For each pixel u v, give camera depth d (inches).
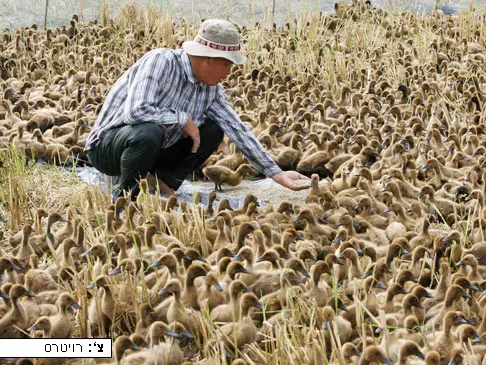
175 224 414.3
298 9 973.8
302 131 563.5
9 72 693.3
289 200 486.9
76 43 797.2
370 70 705.6
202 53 419.2
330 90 686.5
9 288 337.7
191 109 442.6
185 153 463.2
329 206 446.0
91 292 361.4
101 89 641.6
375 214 447.5
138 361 305.0
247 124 579.5
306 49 774.5
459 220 450.3
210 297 343.0
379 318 334.0
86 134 540.1
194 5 965.2
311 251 386.9
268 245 398.0
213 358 311.6
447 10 978.1
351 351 309.3
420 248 378.0
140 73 429.7
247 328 323.0
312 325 320.2
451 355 307.6
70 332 330.6
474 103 625.3
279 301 345.7
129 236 388.2
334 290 330.6
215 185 498.9
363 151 514.6
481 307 349.7
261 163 446.9
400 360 306.2
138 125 426.0
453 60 754.8
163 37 810.8
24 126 553.9
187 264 363.3
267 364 316.5
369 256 391.2
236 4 980.6
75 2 964.6
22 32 802.2
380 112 608.1
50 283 358.0
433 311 344.8
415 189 473.4
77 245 389.4
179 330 316.2
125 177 438.3
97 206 446.3
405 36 845.8
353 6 925.8
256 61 742.5
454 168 514.0
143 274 348.2
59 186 487.2
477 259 396.2
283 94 640.4
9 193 455.2
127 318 343.9
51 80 683.4
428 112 614.5
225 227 412.5
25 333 326.0
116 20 873.5
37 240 404.8
